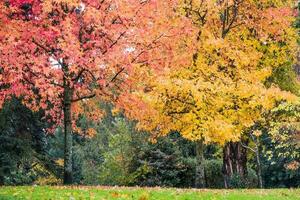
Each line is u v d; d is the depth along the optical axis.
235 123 18.61
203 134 16.89
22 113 22.23
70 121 16.94
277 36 22.08
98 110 19.34
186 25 17.25
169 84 16.69
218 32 21.83
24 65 14.62
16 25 14.48
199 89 17.30
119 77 16.28
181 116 17.95
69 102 16.73
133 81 16.38
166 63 16.27
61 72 14.63
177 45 17.30
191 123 17.42
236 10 21.67
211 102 17.41
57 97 17.16
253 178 28.14
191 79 18.38
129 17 14.68
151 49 15.52
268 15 21.34
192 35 18.00
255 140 23.41
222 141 17.66
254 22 21.91
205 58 19.14
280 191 15.21
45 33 14.12
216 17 21.16
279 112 22.06
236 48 19.11
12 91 15.83
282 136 20.22
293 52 23.11
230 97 18.12
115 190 13.37
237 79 19.00
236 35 21.86
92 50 14.16
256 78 19.11
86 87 16.77
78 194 12.16
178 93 17.44
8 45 13.45
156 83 17.00
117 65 14.85
